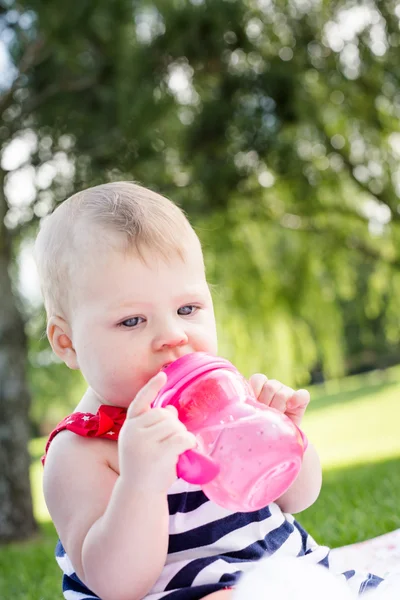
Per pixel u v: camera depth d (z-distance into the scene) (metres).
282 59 7.03
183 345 1.57
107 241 1.59
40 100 6.23
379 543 2.20
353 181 8.23
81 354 1.60
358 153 8.07
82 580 1.50
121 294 1.55
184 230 1.67
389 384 25.92
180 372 1.45
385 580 1.60
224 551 1.54
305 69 7.16
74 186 6.30
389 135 8.06
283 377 10.12
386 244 9.05
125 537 1.36
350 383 29.50
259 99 6.91
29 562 4.11
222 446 1.39
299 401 1.66
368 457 8.71
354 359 29.17
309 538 1.80
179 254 1.61
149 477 1.35
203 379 1.44
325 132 7.72
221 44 6.59
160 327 1.55
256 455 1.38
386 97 7.50
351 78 7.39
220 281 8.77
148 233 1.59
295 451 1.41
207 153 6.96
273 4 7.12
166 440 1.35
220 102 6.81
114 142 6.16
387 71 7.30
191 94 6.93
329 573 1.34
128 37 6.07
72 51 5.89
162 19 6.44
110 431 1.58
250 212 8.16
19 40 6.06
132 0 6.02
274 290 9.23
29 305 7.57
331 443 12.88
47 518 7.78
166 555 1.49
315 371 30.88
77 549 1.47
